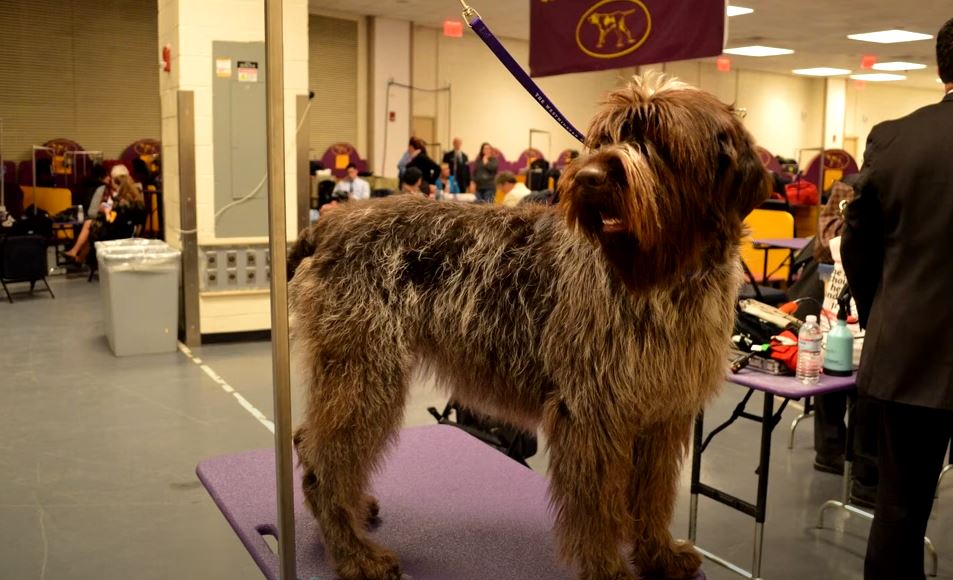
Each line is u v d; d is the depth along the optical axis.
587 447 1.80
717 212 1.71
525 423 2.03
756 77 23.64
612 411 1.78
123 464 4.59
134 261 6.82
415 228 2.10
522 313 1.92
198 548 3.70
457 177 15.84
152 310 6.96
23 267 9.34
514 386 1.97
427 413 5.38
